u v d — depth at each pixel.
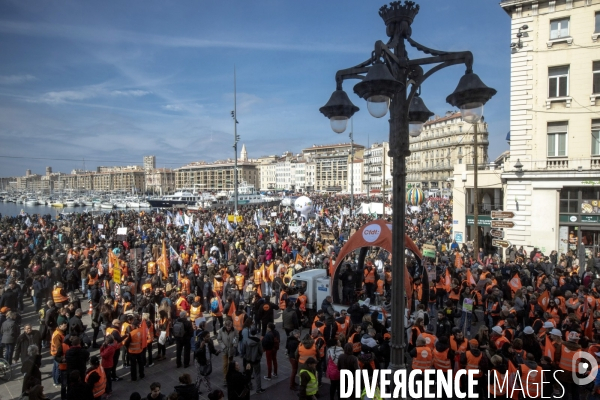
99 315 13.79
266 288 19.62
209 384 10.62
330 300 13.68
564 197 25.12
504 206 27.75
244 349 10.80
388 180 128.12
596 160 23.70
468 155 105.25
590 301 13.27
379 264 21.30
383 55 5.22
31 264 20.08
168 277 18.62
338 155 169.25
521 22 25.58
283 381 11.42
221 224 37.91
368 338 10.05
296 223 41.38
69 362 9.48
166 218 46.72
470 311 13.80
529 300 13.89
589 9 23.61
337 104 5.83
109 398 10.35
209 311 18.06
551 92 25.08
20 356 12.01
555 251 22.91
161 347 12.95
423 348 9.62
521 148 25.91
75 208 126.81
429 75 5.52
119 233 25.73
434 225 37.22
